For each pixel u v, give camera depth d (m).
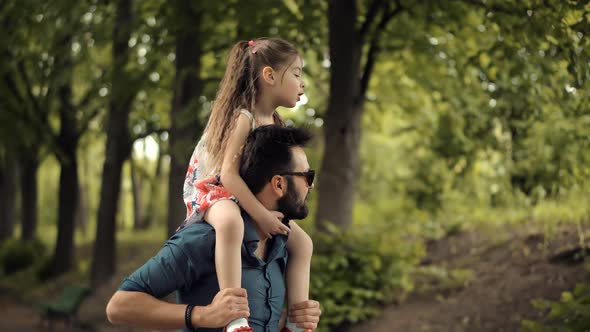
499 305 6.88
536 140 6.30
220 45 9.17
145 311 2.17
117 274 13.88
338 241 8.00
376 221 12.20
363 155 17.55
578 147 5.83
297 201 2.38
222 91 2.57
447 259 8.60
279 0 7.20
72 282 15.73
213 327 2.13
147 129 13.83
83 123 15.75
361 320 7.70
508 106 6.57
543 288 6.81
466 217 9.64
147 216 23.62
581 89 4.58
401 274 7.85
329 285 7.70
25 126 13.20
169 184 9.24
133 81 9.52
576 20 4.19
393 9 8.29
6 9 9.20
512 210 8.73
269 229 2.32
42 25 9.19
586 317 4.43
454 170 8.90
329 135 8.58
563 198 6.87
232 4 7.79
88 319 11.62
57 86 10.88
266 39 2.58
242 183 2.33
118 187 13.92
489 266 7.84
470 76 8.12
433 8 7.25
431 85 8.19
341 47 8.37
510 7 4.86
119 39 9.21
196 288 2.29
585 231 7.30
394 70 10.41
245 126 2.46
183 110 8.48
